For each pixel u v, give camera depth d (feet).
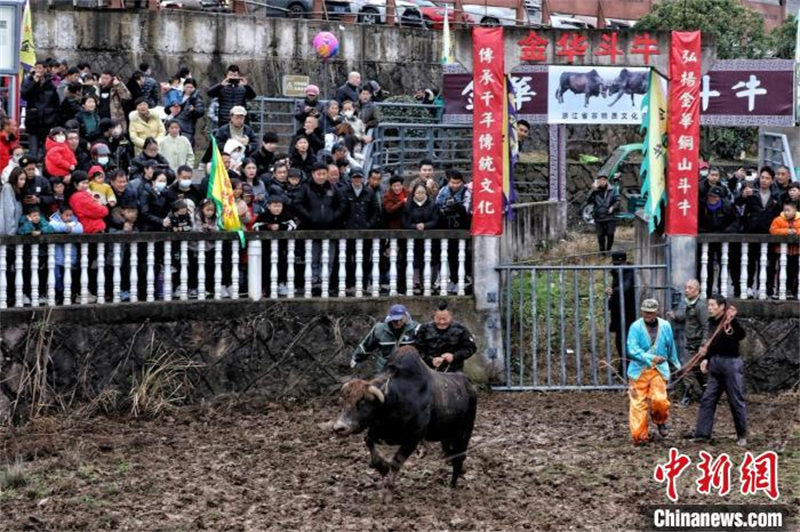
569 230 110.93
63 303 68.90
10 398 66.95
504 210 77.46
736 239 74.64
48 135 75.97
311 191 73.26
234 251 71.51
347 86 95.71
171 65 110.73
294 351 72.18
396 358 52.85
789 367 75.31
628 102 80.43
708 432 63.87
